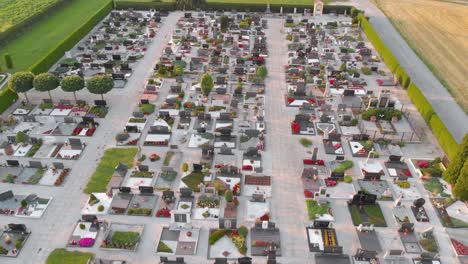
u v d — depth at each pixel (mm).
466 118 70188
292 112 70750
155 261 43906
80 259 43688
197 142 62250
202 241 46281
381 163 58781
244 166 57000
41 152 59844
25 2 122812
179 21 111188
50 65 83750
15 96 72375
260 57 88438
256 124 66250
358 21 110625
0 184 53750
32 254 44344
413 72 86000
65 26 108250
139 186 51812
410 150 61562
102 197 51812
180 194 52500
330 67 85438
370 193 53062
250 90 77062
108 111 70188
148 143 61531
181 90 76062
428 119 66688
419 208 50625
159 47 95562
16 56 89750
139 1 126875
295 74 82938
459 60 92500
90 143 62000
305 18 116312
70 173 55938
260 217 48969
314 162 58094
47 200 51188
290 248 45469
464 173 48281
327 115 68375
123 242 45688
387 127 66562
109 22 109750
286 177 55938
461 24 114625
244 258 42062
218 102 72938
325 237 46719
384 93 70812
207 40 97688
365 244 45906
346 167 57375
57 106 71125
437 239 46688
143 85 78750
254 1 129125
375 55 93750
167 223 48562
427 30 109625
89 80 70062
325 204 51031
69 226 47906
